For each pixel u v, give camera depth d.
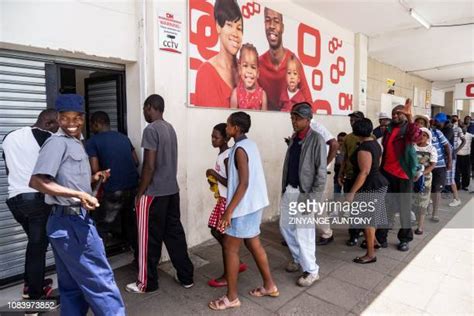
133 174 3.25
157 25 3.27
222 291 2.87
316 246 4.02
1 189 2.76
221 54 3.99
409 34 6.71
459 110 17.39
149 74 3.30
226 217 2.44
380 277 3.18
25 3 2.58
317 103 5.82
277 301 2.71
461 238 4.32
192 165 3.79
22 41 2.58
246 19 4.32
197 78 3.72
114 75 3.56
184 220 3.69
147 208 2.73
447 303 2.72
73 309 2.09
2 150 2.72
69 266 1.96
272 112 4.84
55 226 1.94
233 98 4.19
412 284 3.04
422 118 4.68
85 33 2.93
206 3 3.77
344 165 4.13
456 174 7.47
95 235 2.01
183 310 2.58
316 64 5.75
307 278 2.97
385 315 2.55
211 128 3.97
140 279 2.82
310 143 2.94
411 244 4.10
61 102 1.93
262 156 4.73
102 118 3.16
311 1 5.12
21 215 2.46
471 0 5.26
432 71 10.80
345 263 3.51
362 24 6.32
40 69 2.89
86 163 2.05
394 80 9.92
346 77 6.65
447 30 6.52
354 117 4.29
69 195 1.84
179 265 2.89
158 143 2.70
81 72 3.87
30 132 2.48
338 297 2.80
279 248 3.89
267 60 4.70
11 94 2.75
